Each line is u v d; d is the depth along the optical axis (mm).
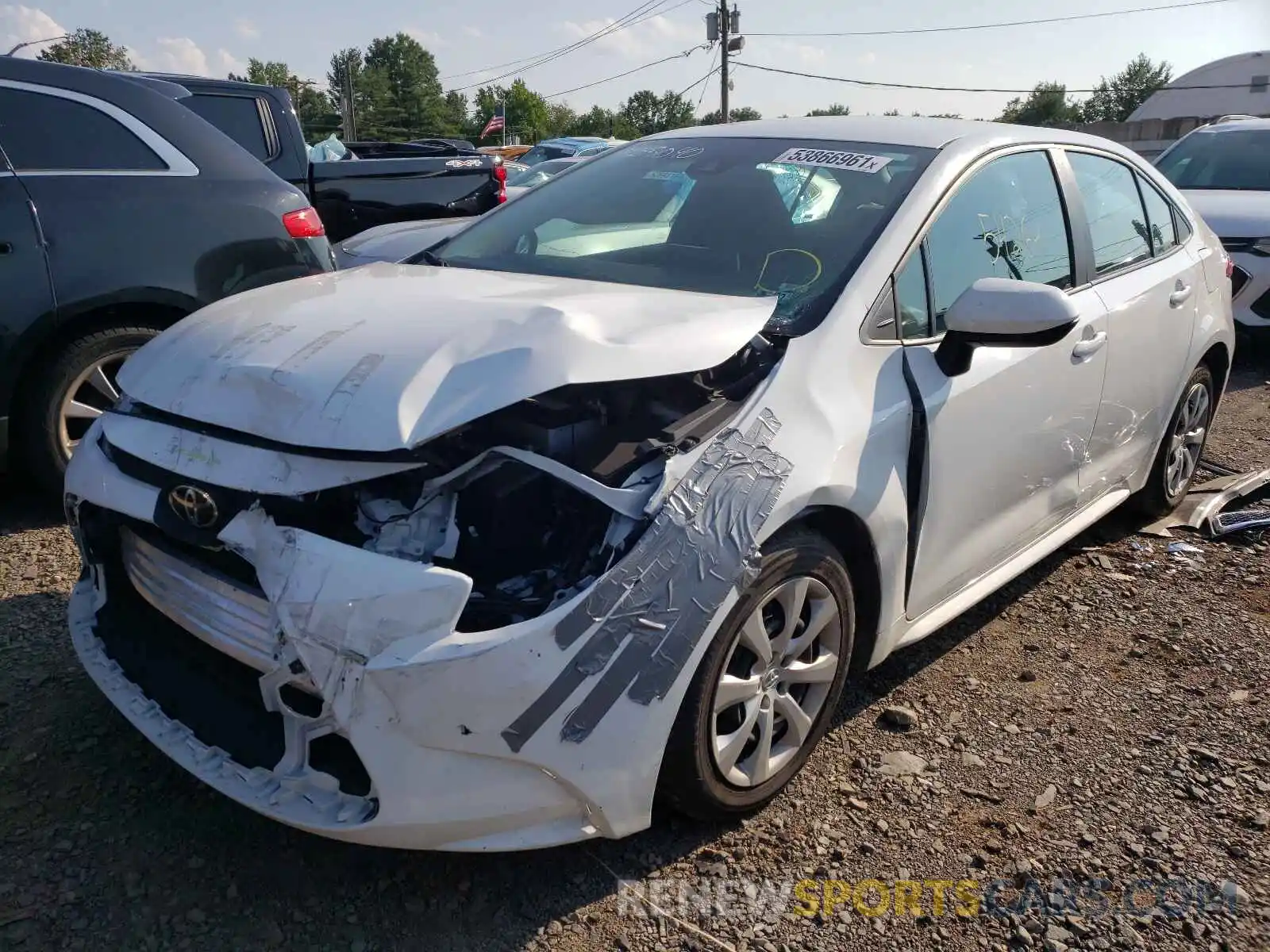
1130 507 4738
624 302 2676
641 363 2324
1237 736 3131
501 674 2055
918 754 3000
